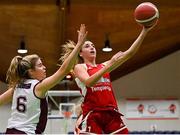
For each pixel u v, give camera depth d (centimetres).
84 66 566
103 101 562
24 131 466
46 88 466
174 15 1650
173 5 1588
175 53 1961
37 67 502
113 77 1961
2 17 1622
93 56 592
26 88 481
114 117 566
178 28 1739
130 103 1936
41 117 477
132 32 1703
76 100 1445
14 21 1638
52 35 1681
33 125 473
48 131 1189
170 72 1964
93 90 563
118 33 1708
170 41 1833
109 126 562
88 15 1614
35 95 471
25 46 1741
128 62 1872
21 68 494
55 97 1452
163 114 1923
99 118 559
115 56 486
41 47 1745
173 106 1928
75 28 1656
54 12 1585
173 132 1861
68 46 593
